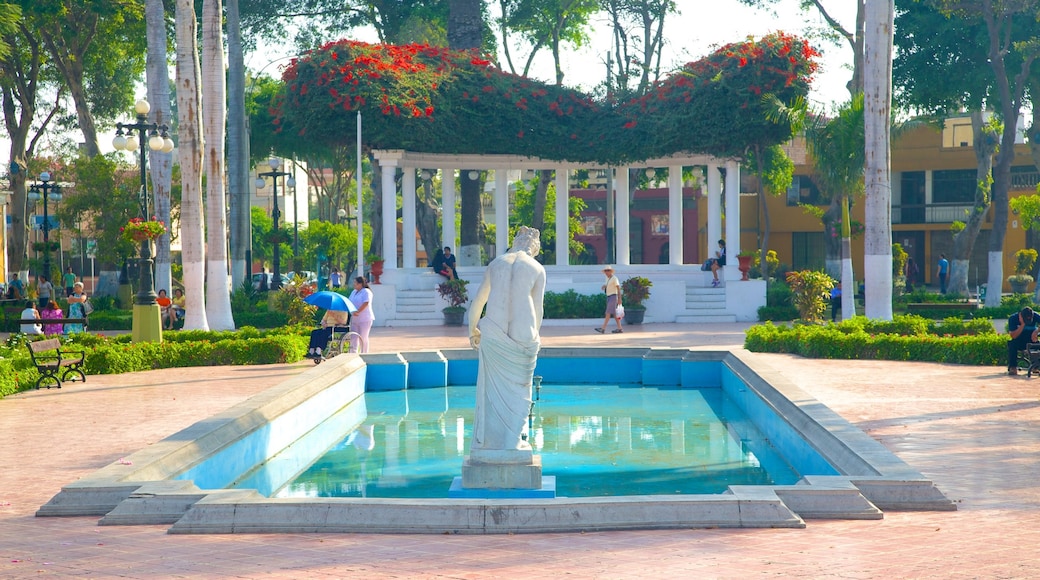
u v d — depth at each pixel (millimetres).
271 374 17828
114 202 38406
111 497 8000
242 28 44375
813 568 6078
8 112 40812
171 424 12266
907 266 47156
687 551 6559
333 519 7297
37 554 6676
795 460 11094
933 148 50188
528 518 7258
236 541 7004
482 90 31453
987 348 18125
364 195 76312
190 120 23672
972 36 38031
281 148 48031
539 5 42938
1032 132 39594
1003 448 10031
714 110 30406
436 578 5953
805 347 19906
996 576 5816
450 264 31312
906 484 7812
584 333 25703
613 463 11203
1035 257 43688
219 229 24875
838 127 27594
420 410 15906
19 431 11852
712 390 18250
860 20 34594
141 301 20438
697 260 58031
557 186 34344
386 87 29672
